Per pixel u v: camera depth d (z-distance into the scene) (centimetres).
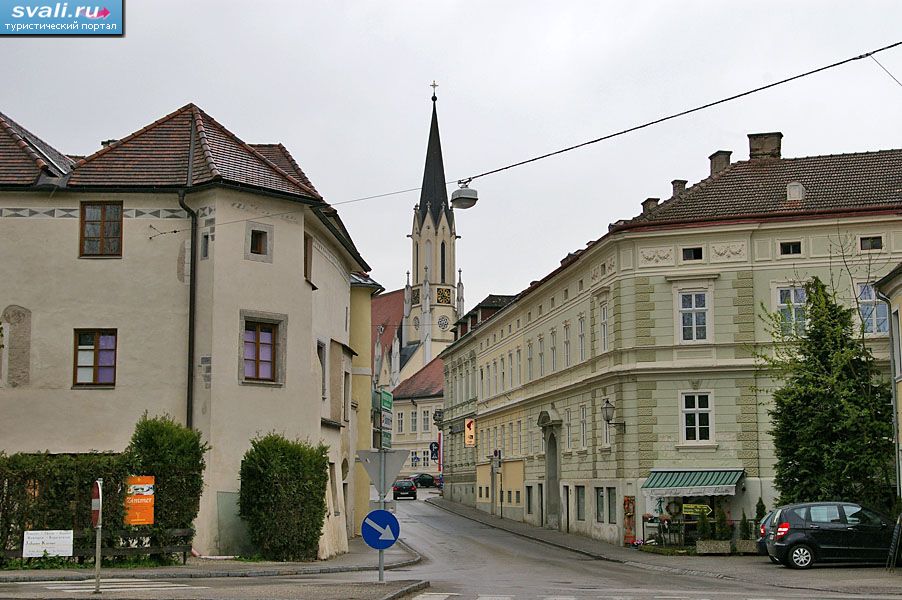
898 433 3441
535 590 2223
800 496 3631
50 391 3084
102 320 3117
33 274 3120
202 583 2153
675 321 4241
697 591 2228
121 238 3147
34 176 3161
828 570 2828
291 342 3231
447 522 6209
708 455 4150
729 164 4703
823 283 4050
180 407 3084
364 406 4834
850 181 4347
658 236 4281
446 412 8956
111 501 2508
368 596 1856
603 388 4562
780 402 3697
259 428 3122
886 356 4016
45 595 1798
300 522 2967
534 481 5875
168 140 3331
